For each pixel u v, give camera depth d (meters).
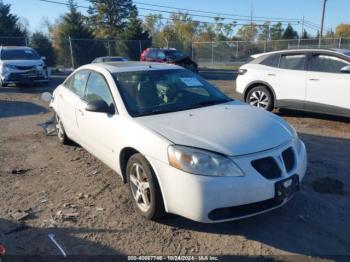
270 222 3.70
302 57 8.01
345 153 5.82
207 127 3.66
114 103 4.32
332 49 7.78
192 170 3.21
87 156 5.85
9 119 9.00
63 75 24.23
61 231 3.62
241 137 3.47
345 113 7.38
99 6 58.72
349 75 7.21
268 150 3.39
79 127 5.23
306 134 7.03
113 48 33.53
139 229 3.63
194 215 3.24
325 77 7.52
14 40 30.56
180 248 3.31
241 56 34.53
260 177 3.23
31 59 16.12
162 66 5.13
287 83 8.14
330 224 3.66
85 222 3.78
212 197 3.16
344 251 3.23
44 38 34.66
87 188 4.62
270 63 8.58
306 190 4.39
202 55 35.62
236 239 3.43
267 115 4.20
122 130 4.00
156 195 3.53
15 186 4.75
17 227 3.70
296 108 8.13
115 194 4.42
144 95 4.41
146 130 3.68
